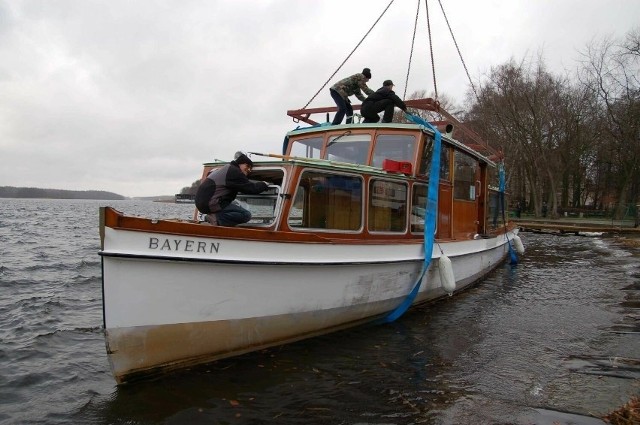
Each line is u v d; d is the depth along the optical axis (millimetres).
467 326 7461
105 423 4434
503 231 14000
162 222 4863
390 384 5215
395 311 7613
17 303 9531
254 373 5430
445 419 4402
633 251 18391
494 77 39312
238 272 5430
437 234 8805
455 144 9141
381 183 7312
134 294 4832
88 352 6559
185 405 4715
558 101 38031
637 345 6438
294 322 6141
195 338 5309
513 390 5020
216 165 7551
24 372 5758
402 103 8680
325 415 4535
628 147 34906
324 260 6137
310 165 6328
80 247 21203
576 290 10367
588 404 4641
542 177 42219
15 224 38906
